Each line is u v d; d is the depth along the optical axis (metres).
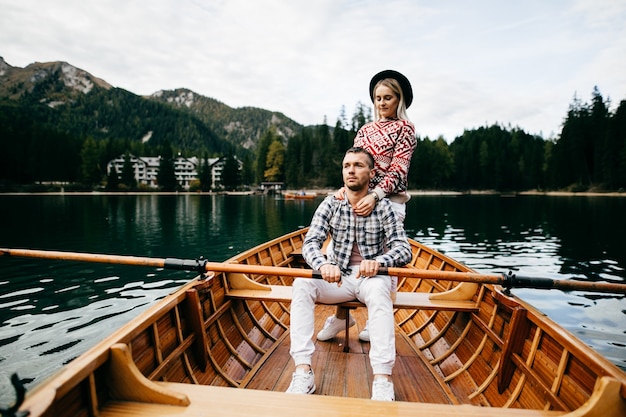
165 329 2.41
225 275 3.42
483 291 3.17
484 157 81.25
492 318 2.90
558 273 10.87
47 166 79.00
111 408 1.66
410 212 34.91
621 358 5.67
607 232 19.75
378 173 3.20
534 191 77.44
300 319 2.57
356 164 2.68
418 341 3.82
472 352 3.07
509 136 96.19
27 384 5.04
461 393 2.80
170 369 2.35
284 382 2.89
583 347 1.92
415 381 2.89
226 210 37.41
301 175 81.81
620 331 6.60
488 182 81.31
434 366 3.27
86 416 1.58
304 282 2.67
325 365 3.05
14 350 5.92
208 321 2.92
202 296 2.92
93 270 10.86
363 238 2.80
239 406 1.70
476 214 32.28
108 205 43.03
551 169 70.31
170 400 1.70
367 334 3.45
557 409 2.00
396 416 1.65
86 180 83.00
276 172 88.31
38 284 9.45
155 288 9.16
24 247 14.84
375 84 3.46
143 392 1.71
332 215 2.85
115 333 1.88
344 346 3.26
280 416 1.63
